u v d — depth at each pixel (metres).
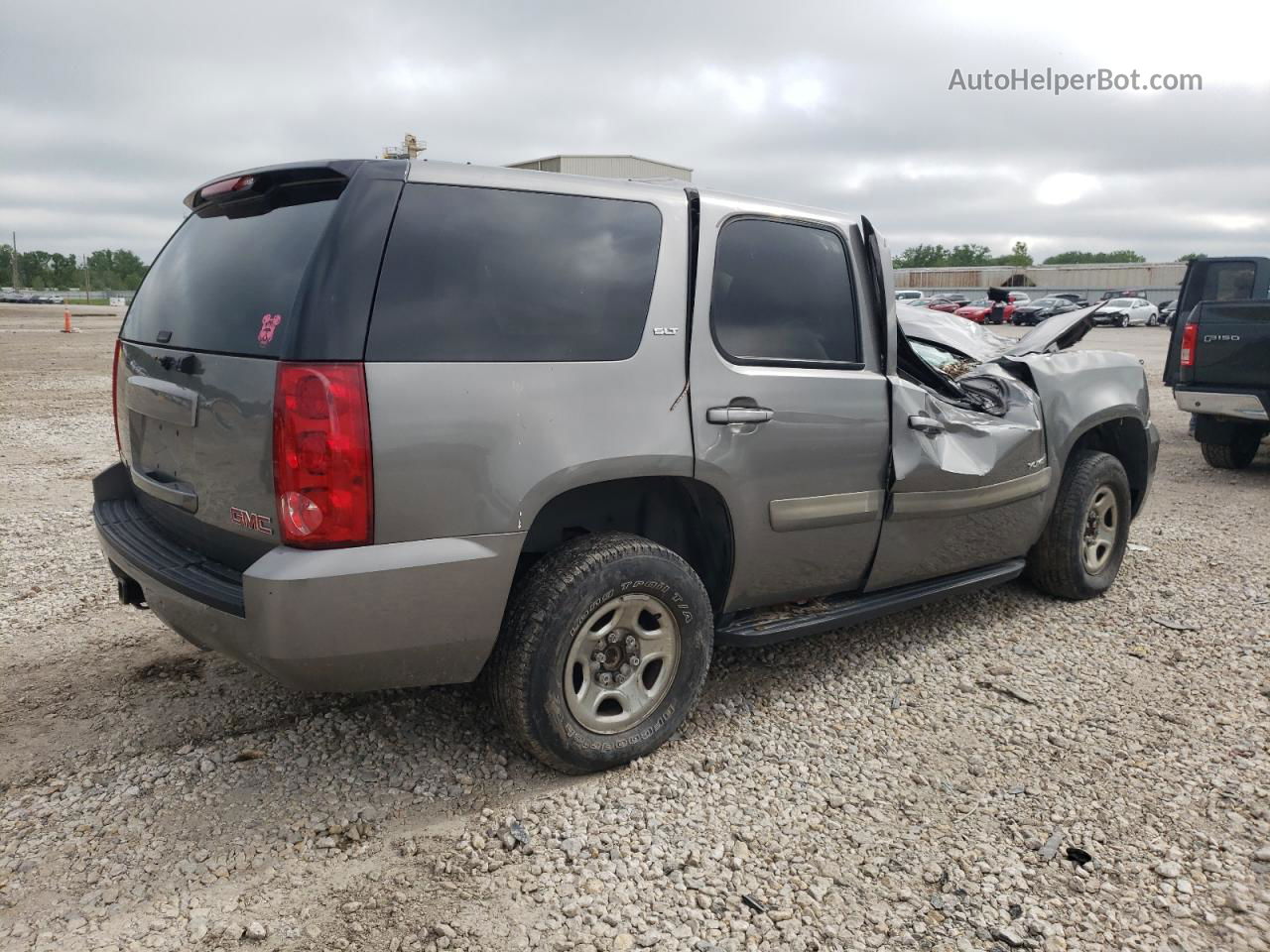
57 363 19.47
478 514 2.71
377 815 2.88
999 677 3.99
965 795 3.06
